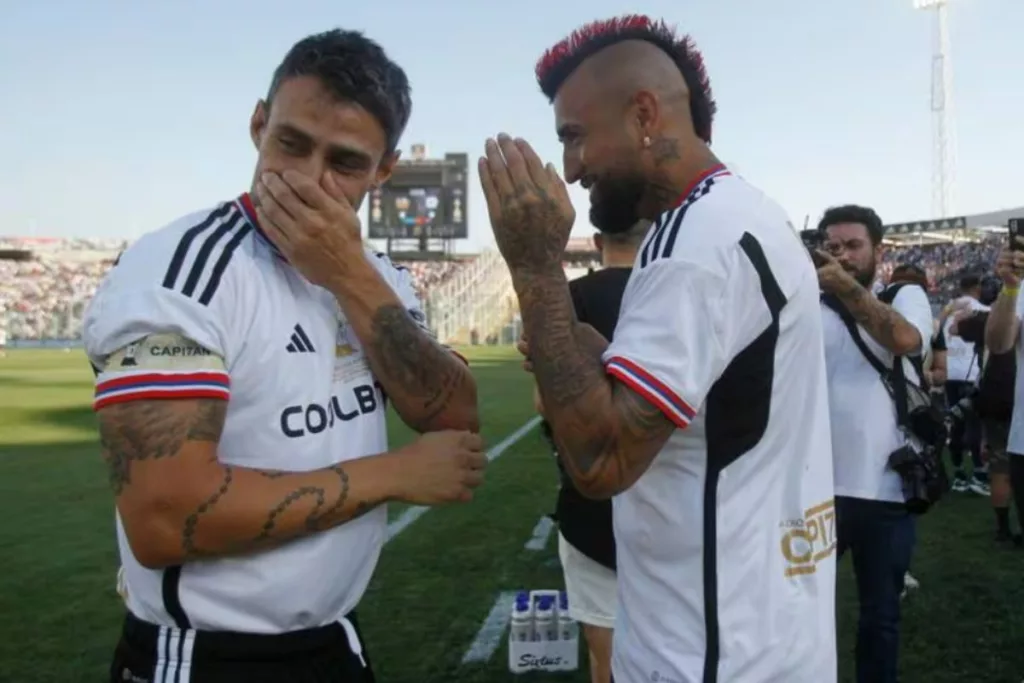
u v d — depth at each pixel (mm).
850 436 3117
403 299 1771
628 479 1369
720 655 1391
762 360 1408
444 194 46688
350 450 1495
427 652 3830
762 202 1500
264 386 1377
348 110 1426
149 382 1248
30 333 39062
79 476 8016
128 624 1460
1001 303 3814
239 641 1373
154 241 1362
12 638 3977
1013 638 3965
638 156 1562
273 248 1456
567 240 1458
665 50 1600
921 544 5672
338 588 1462
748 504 1426
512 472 8422
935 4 36344
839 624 4227
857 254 3420
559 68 1646
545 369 1395
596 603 2674
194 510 1260
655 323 1347
